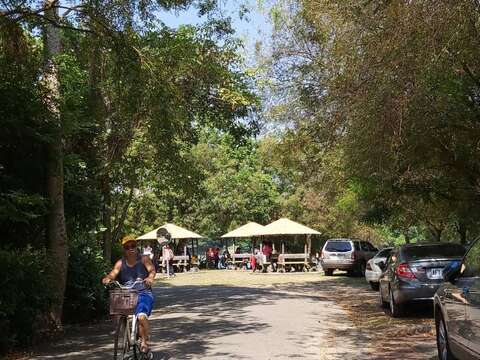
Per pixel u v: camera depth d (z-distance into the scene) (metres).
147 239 39.91
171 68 13.97
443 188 18.59
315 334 11.16
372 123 11.09
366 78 10.54
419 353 9.08
